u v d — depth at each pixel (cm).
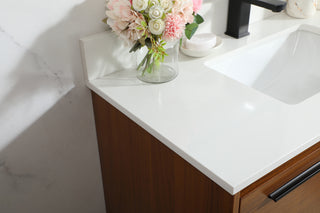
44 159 121
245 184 78
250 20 143
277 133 89
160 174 102
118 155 121
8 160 114
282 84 139
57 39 105
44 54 105
